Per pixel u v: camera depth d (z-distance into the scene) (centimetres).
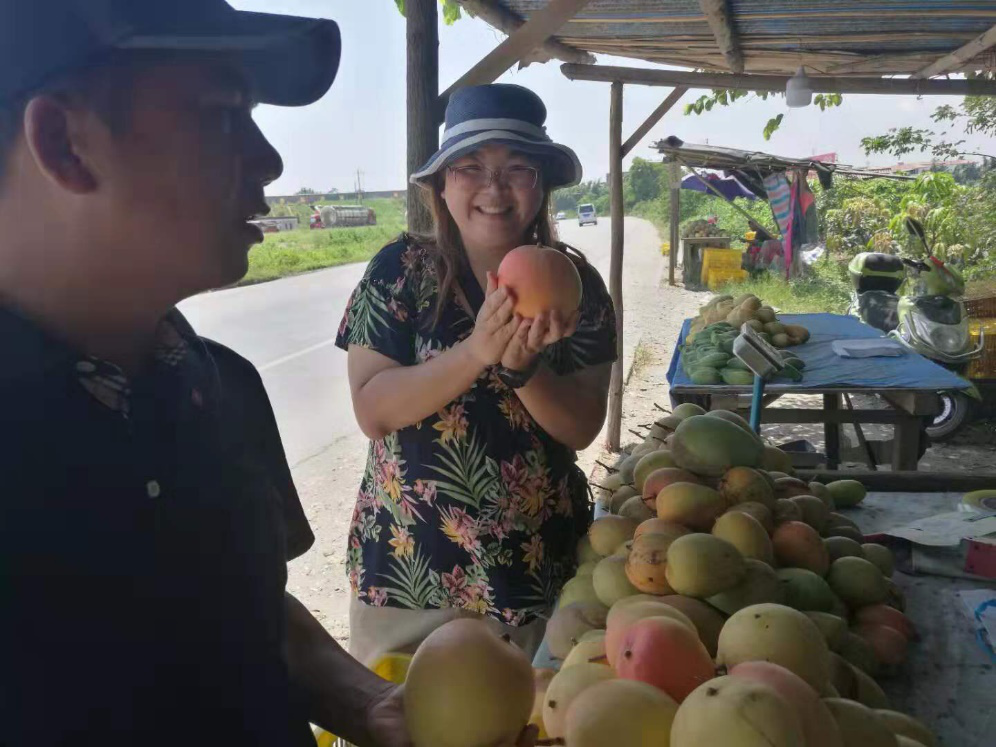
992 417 693
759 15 470
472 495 187
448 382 169
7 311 72
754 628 130
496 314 156
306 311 1390
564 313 155
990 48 569
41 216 70
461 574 189
